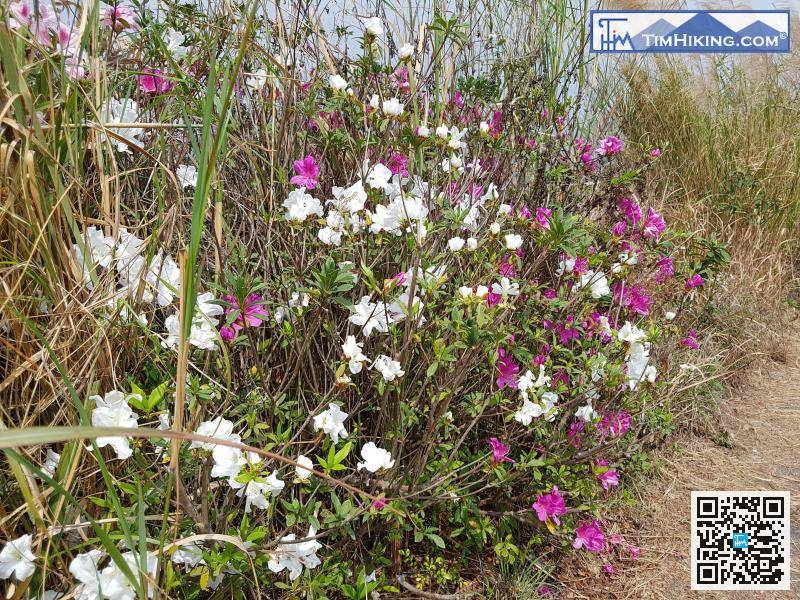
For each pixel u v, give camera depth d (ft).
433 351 5.74
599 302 8.16
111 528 3.84
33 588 3.63
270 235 5.44
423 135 5.92
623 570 7.17
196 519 3.83
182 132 5.73
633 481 8.43
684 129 15.49
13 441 2.35
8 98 3.73
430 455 6.19
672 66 16.02
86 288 4.27
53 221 3.97
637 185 10.88
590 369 6.55
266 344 5.01
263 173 5.88
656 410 8.61
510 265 6.28
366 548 5.92
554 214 5.99
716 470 9.11
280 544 4.35
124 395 3.78
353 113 6.14
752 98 16.83
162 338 4.63
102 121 4.52
